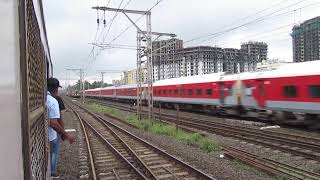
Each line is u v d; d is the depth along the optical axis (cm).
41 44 565
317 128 2042
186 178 1003
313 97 1981
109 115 3681
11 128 146
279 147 1425
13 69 154
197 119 2806
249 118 2956
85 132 2144
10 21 152
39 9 511
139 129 2420
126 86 6075
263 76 2441
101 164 1233
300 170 1053
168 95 4253
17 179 152
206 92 3366
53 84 861
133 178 1038
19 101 167
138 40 2950
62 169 1155
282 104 2241
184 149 1516
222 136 1884
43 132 502
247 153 1346
